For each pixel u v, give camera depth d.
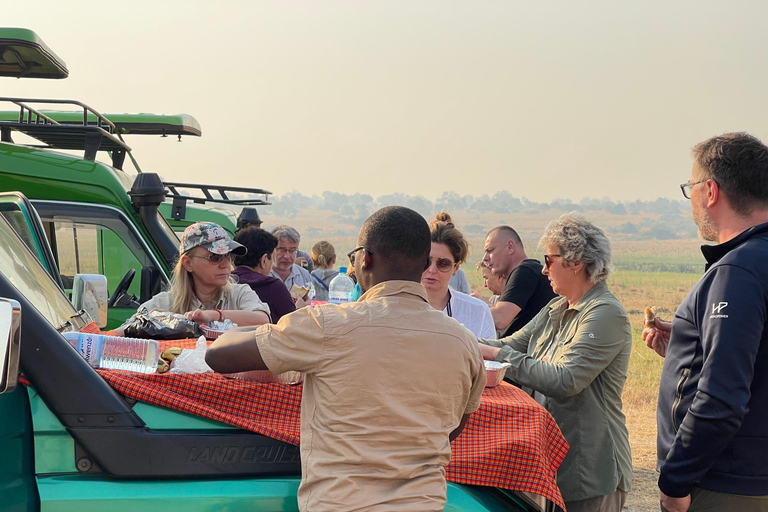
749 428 2.57
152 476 2.14
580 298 3.54
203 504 2.10
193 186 9.04
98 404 2.12
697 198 2.83
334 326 2.07
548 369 3.32
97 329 2.90
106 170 5.96
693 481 2.55
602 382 3.41
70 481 2.08
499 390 2.83
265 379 2.32
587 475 3.36
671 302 36.94
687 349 2.70
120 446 2.12
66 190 5.84
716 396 2.45
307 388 2.16
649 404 10.40
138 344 2.40
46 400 2.10
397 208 2.23
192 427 2.21
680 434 2.57
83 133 6.38
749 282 2.50
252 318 3.76
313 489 2.04
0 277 2.13
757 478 2.57
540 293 5.08
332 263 9.71
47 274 3.04
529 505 2.43
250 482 2.17
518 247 5.95
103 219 5.89
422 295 2.19
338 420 2.04
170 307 4.18
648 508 5.86
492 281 5.98
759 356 2.54
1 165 5.75
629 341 3.42
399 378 2.05
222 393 2.27
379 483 2.01
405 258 2.18
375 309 2.11
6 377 1.65
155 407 2.23
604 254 3.47
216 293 4.27
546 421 2.57
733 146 2.72
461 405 2.19
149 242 5.97
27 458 2.09
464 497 2.29
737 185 2.69
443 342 2.12
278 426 2.27
